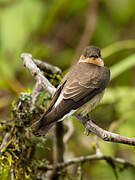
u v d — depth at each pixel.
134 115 11.88
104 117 11.30
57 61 14.93
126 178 12.25
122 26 15.58
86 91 8.67
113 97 12.09
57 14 15.04
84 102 8.55
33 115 8.80
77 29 15.54
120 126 11.71
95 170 12.26
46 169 9.27
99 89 8.99
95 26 14.79
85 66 9.47
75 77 8.93
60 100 8.25
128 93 12.31
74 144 12.36
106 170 12.27
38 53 14.38
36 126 7.64
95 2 14.77
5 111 12.53
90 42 15.23
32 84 13.14
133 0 15.10
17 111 8.77
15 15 13.65
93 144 9.88
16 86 12.61
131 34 15.54
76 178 10.41
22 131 8.73
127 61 11.95
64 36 15.44
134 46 13.35
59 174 9.91
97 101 9.13
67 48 15.34
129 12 15.34
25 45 13.52
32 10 13.81
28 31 13.57
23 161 8.70
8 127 8.78
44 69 9.74
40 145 8.87
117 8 15.30
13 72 13.28
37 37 14.51
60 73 9.99
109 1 15.23
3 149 8.39
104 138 7.27
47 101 9.65
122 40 15.44
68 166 10.41
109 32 15.35
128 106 12.00
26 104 8.84
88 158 9.71
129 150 12.40
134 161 12.43
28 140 8.76
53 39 15.25
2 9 13.78
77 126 11.26
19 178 8.62
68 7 15.00
